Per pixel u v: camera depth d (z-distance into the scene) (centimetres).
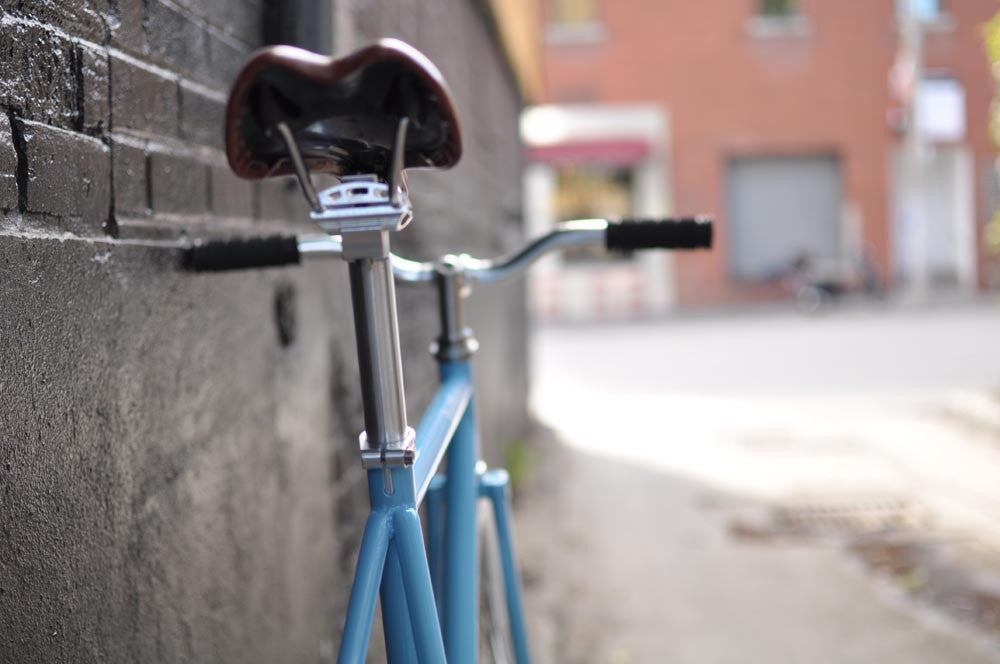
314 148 95
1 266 92
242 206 167
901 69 1886
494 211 542
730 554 384
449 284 142
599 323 1800
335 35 188
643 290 2019
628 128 2009
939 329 1330
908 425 641
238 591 154
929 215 2031
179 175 140
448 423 126
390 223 92
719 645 297
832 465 534
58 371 102
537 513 448
